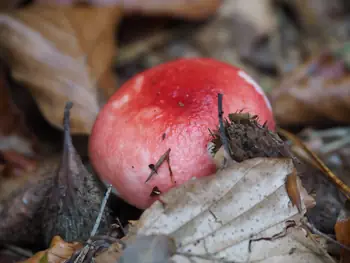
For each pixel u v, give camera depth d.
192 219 0.20
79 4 0.30
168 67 0.22
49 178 0.23
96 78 0.28
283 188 0.20
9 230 0.23
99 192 0.22
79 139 0.26
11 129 0.27
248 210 0.20
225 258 0.19
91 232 0.21
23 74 0.27
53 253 0.21
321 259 0.20
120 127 0.21
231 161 0.20
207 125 0.21
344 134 0.26
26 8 0.29
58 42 0.28
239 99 0.21
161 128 0.21
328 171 0.23
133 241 0.19
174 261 0.19
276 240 0.20
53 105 0.27
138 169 0.21
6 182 0.25
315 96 0.27
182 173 0.20
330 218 0.22
